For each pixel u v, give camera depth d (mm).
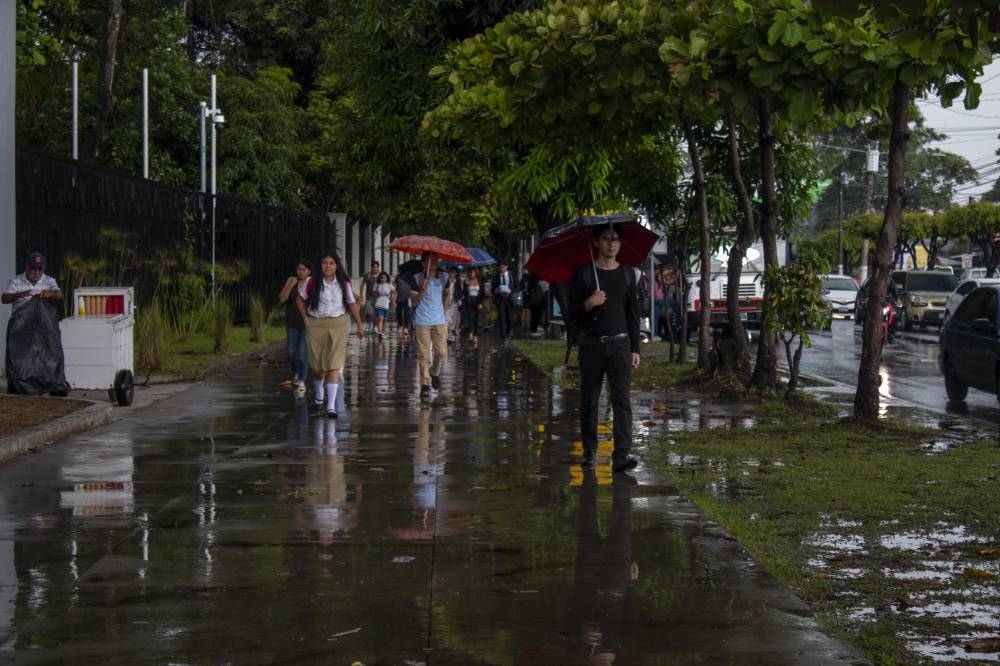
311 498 9352
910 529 8438
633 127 17797
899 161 13891
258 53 55531
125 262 25297
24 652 5562
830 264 16750
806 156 23641
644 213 24797
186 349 25188
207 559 7320
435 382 17375
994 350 16625
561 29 14180
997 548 7824
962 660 5656
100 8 38719
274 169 45750
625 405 10703
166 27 40812
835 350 30391
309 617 6105
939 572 7285
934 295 40875
